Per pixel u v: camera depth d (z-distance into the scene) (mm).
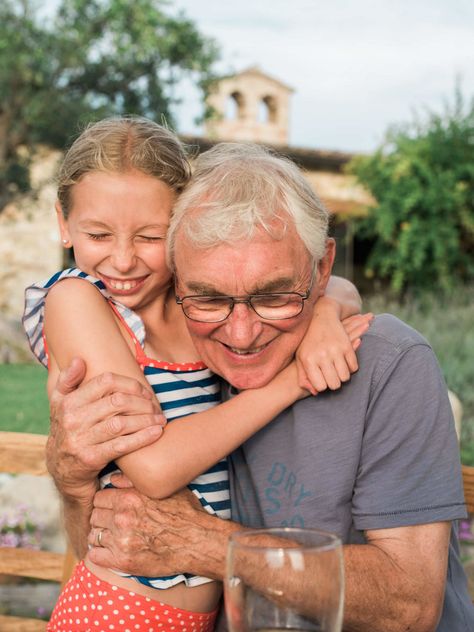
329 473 2004
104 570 2012
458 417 2727
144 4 14062
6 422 7293
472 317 9664
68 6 14219
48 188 15094
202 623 2031
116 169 2055
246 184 1875
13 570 2666
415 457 1975
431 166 13867
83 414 1889
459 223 13773
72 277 2100
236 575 1314
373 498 1956
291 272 1896
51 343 2062
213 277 1871
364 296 14773
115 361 1982
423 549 1932
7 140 14359
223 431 1930
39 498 4688
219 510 2117
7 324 12078
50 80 14227
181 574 1968
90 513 2039
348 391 2027
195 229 1868
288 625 1295
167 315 2211
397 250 14125
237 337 1900
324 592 1299
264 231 1853
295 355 2062
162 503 1929
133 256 2078
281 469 2072
